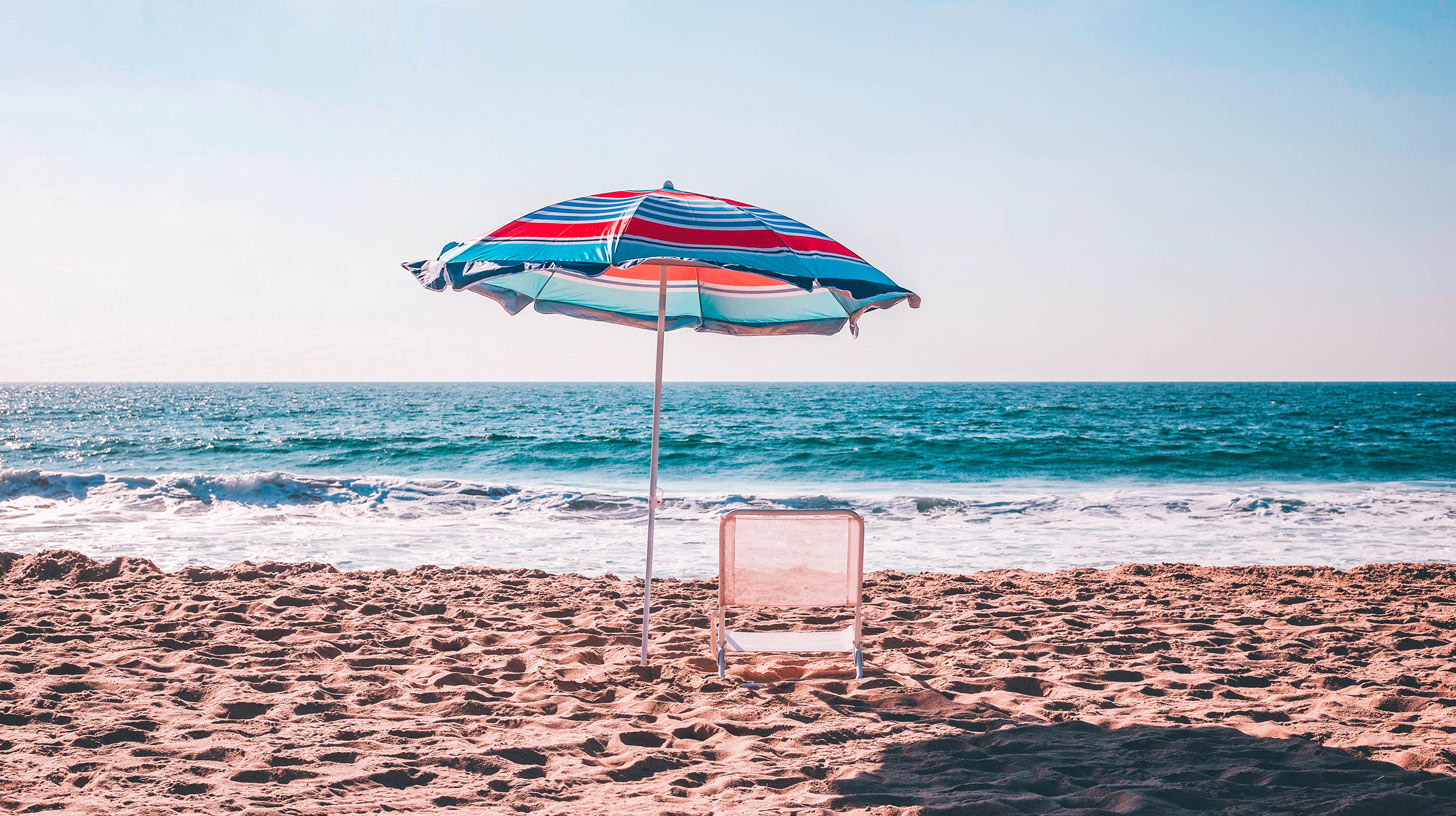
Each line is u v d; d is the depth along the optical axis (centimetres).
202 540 1145
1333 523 1371
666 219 366
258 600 688
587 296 494
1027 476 2514
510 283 471
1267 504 1511
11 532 1202
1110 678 496
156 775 324
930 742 374
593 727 400
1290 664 523
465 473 2583
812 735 384
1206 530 1305
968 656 540
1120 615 672
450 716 417
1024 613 674
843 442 3234
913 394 10106
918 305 400
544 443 3206
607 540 1171
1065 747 373
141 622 603
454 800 308
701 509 1481
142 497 1508
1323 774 332
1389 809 298
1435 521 1381
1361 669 506
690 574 940
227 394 11025
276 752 351
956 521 1418
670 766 355
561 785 328
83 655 514
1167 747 369
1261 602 716
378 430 4344
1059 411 5828
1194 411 5838
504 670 510
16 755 344
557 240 359
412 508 1463
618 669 497
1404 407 6344
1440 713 416
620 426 4500
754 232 371
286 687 457
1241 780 329
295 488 1573
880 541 1203
